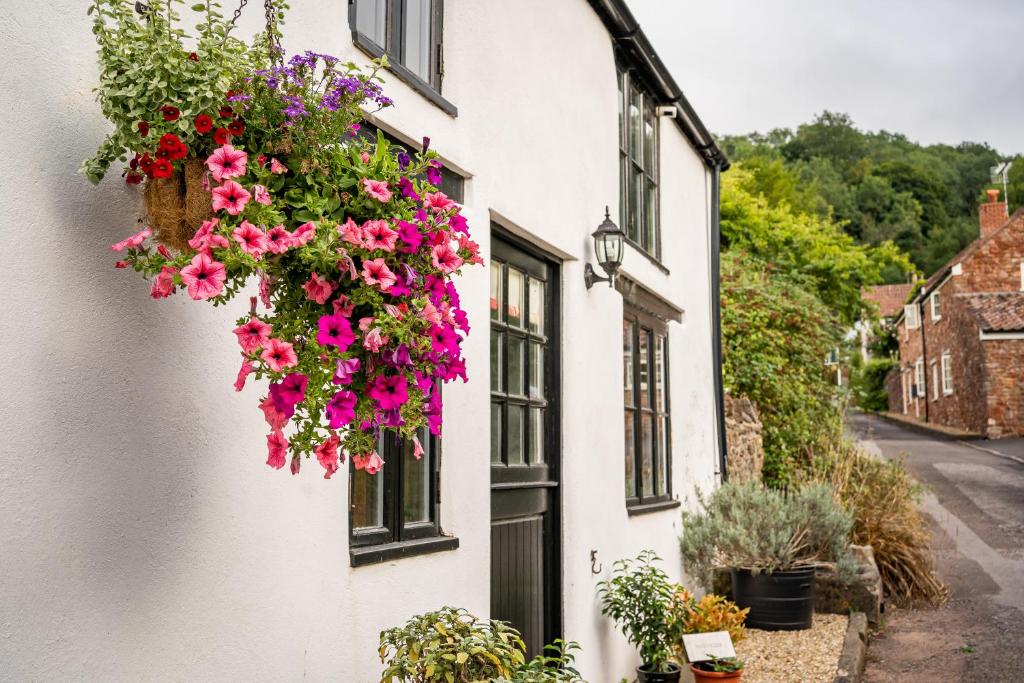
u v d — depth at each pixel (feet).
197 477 8.93
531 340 17.81
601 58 21.77
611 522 20.66
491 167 15.40
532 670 11.98
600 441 20.17
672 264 28.48
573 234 19.16
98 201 8.00
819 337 45.65
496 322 16.20
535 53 17.60
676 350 28.78
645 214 26.35
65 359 7.62
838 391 45.85
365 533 11.88
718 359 34.60
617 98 23.00
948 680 23.57
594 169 20.86
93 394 7.86
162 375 8.59
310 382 7.52
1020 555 39.99
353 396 7.44
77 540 7.63
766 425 43.14
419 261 8.27
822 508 29.40
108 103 7.48
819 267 59.93
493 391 16.05
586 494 19.02
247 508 9.56
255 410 9.73
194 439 8.92
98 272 7.97
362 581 11.39
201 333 9.09
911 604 32.27
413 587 12.46
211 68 7.50
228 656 9.20
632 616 19.86
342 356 7.49
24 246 7.31
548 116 18.12
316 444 7.75
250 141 7.75
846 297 62.39
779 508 28.45
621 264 20.95
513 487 16.48
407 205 8.34
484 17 15.42
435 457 13.71
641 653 20.75
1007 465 71.31
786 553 27.02
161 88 7.36
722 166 34.65
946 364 118.93
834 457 39.01
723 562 28.25
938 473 66.80
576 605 18.20
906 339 147.23
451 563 13.47
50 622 7.36
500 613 16.01
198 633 8.84
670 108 27.45
